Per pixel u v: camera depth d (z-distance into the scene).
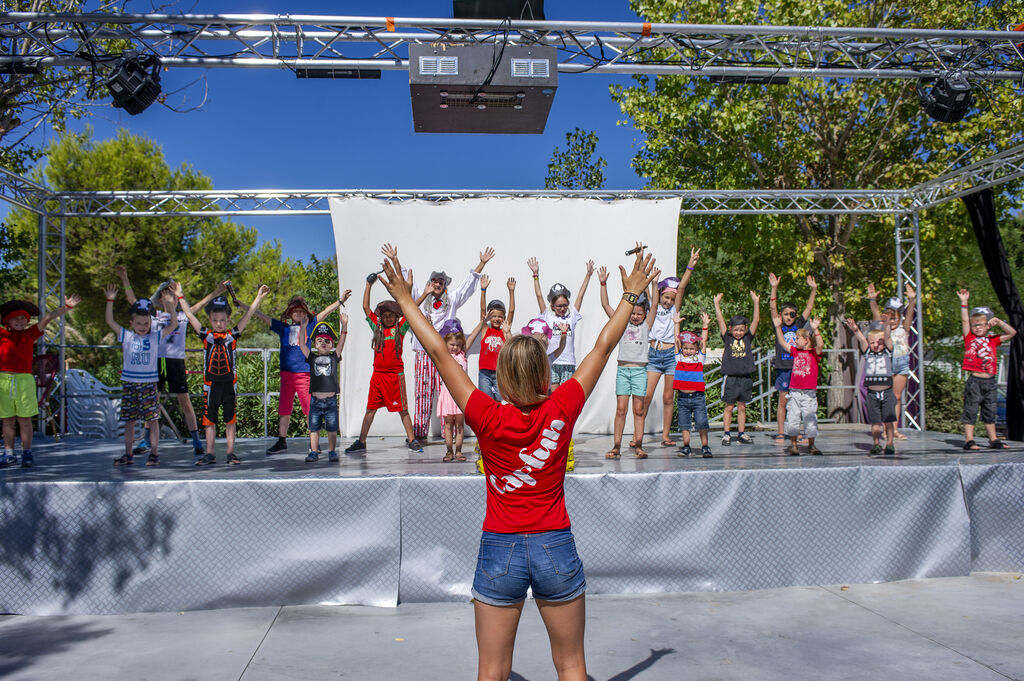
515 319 8.93
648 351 7.07
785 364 8.10
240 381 13.46
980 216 9.29
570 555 2.45
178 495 4.95
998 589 5.18
